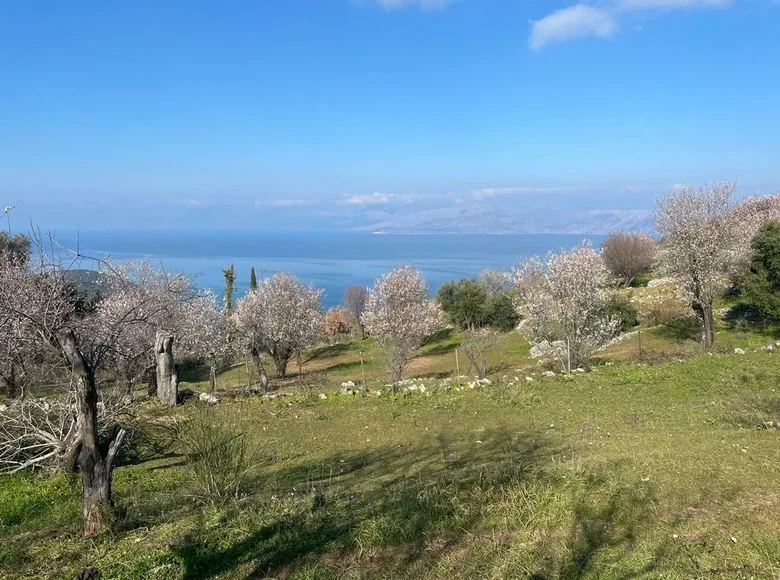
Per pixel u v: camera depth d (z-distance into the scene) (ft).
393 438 38.70
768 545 16.21
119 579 16.69
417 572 16.29
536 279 96.68
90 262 37.81
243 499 23.43
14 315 27.58
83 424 20.85
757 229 97.35
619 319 85.25
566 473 22.21
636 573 15.35
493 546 17.33
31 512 26.68
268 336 93.40
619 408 43.24
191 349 77.51
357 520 19.66
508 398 47.93
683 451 25.68
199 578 16.92
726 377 50.39
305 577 16.34
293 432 41.55
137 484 29.58
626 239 162.81
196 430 25.79
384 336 94.22
